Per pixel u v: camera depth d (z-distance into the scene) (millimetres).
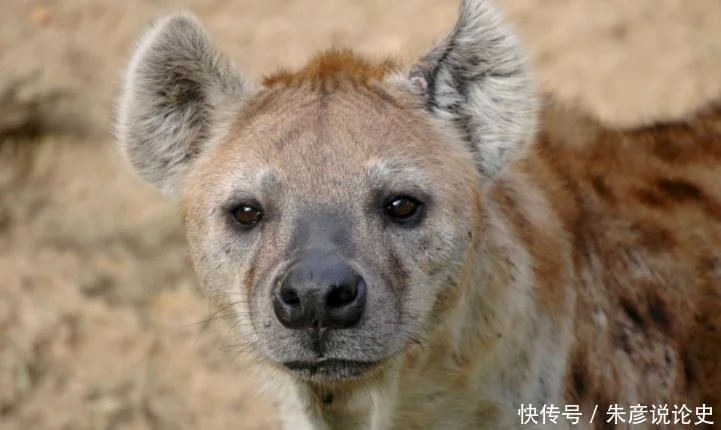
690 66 13977
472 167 7082
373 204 6625
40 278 12078
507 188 7344
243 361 10922
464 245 6828
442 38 7121
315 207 6516
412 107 7043
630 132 8492
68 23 14742
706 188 8211
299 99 6973
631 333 7645
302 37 14430
